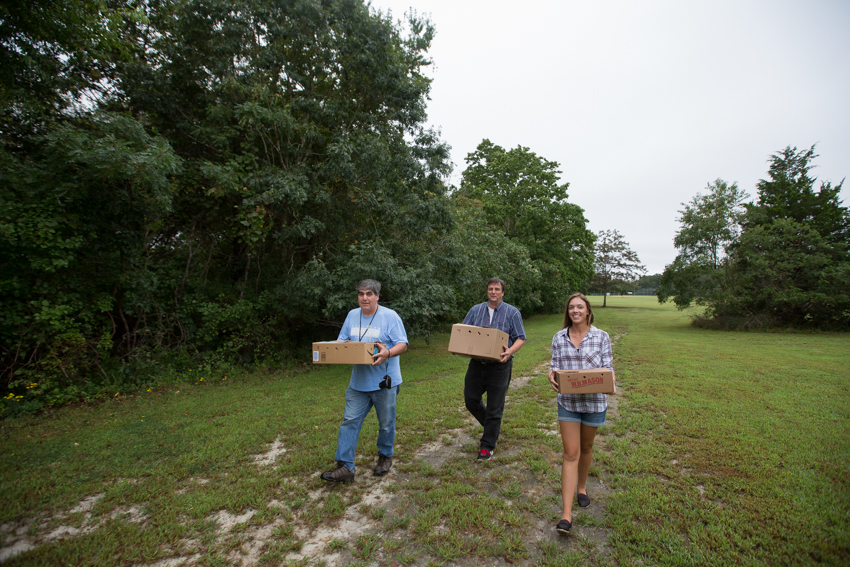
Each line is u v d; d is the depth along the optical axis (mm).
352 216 10961
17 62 7082
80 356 6844
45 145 6941
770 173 24156
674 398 6410
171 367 8266
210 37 9203
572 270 31484
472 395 4293
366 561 2654
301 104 9594
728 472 3746
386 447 3893
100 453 4418
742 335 18219
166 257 9805
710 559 2566
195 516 3186
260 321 9867
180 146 9938
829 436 4609
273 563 2637
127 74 8852
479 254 15047
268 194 8523
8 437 4945
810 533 2787
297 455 4328
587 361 3141
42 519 3154
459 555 2701
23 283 6258
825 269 19469
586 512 3180
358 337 3852
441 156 11156
